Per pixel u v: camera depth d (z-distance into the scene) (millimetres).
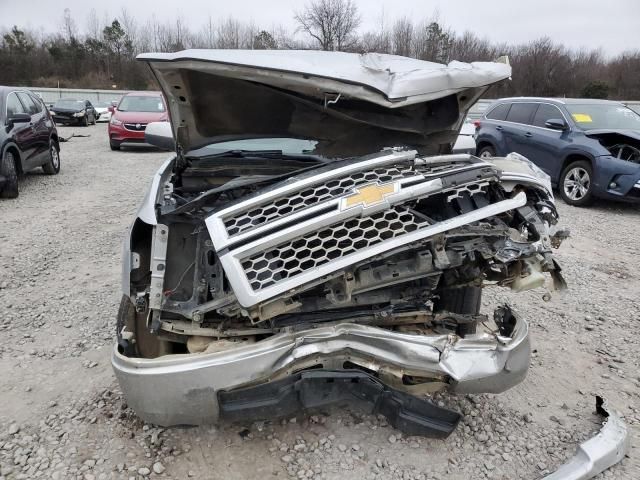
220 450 2695
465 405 3121
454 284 2793
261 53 2885
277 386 2295
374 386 2312
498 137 9891
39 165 9828
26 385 3229
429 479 2541
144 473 2518
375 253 2271
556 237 2975
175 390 2266
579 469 2525
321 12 35062
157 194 2898
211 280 2498
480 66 3021
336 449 2715
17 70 47281
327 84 2684
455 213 2557
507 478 2562
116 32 49844
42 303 4398
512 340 2469
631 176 7715
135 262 2645
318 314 2502
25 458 2609
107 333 3896
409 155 2723
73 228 6715
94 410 2986
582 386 3367
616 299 4754
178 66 2730
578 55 42094
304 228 2318
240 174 3293
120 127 14352
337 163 2777
